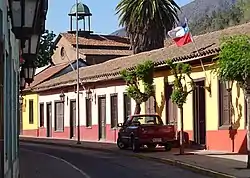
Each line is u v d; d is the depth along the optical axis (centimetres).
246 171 1783
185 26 2739
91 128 4022
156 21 4794
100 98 3903
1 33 848
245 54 1730
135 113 3170
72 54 5916
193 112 2770
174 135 2761
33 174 1947
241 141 2423
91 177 1861
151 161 2372
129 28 4894
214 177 1778
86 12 6188
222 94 2575
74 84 4231
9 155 1091
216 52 2453
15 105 1454
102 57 5822
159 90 3100
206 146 2673
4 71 898
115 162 2361
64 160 2505
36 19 1075
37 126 5075
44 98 4938
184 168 2064
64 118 4512
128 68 3297
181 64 2542
